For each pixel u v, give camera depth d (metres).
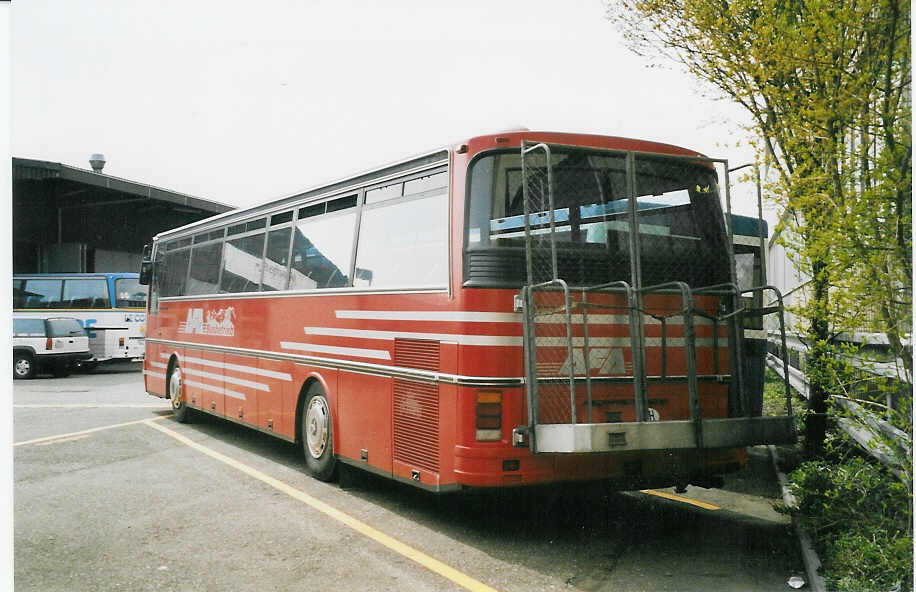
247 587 5.23
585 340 6.08
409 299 6.84
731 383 6.60
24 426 12.80
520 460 5.91
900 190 4.53
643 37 7.36
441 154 6.66
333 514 7.15
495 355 5.94
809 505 6.29
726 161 6.53
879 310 4.76
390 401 7.10
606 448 5.52
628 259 6.42
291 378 9.16
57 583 5.31
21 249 29.39
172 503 7.53
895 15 4.58
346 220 8.21
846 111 4.94
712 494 8.09
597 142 6.50
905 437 4.83
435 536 6.48
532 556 5.93
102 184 27.64
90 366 26.66
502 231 6.15
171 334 13.70
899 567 4.76
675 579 5.39
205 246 12.43
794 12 5.89
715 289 6.66
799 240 5.42
